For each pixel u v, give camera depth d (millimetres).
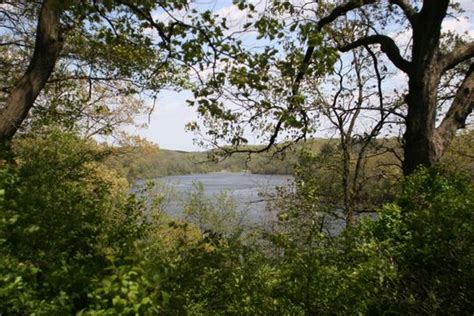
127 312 3064
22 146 8766
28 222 4578
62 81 11891
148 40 8578
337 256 4781
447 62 8969
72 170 8219
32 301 3578
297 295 4348
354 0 9281
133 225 6246
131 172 19672
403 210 6301
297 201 11219
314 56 6934
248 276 4574
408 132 8945
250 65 7230
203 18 7090
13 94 7395
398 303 4707
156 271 3412
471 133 13391
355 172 12102
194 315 4219
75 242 5191
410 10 9242
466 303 4918
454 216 5207
